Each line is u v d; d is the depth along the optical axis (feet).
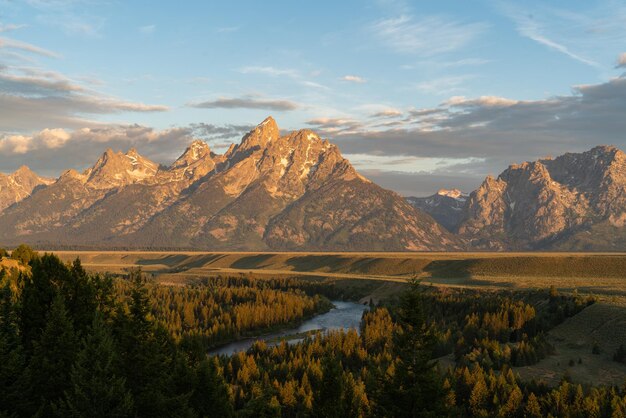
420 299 161.89
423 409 152.25
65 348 170.40
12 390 155.53
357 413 184.34
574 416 253.85
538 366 352.08
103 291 221.66
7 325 176.86
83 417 147.33
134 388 167.73
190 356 215.51
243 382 320.91
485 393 283.38
